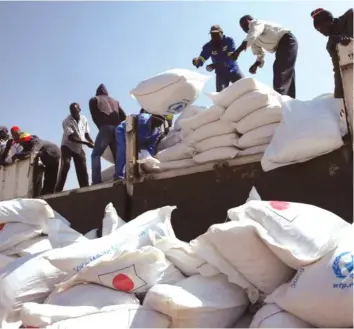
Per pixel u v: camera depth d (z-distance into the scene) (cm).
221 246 193
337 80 262
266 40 412
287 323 172
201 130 306
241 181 274
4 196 511
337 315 163
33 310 204
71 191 391
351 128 228
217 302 190
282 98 288
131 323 187
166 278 216
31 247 321
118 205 345
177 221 303
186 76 334
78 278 223
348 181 228
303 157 243
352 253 170
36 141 505
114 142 466
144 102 349
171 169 322
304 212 193
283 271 191
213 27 448
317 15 362
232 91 288
